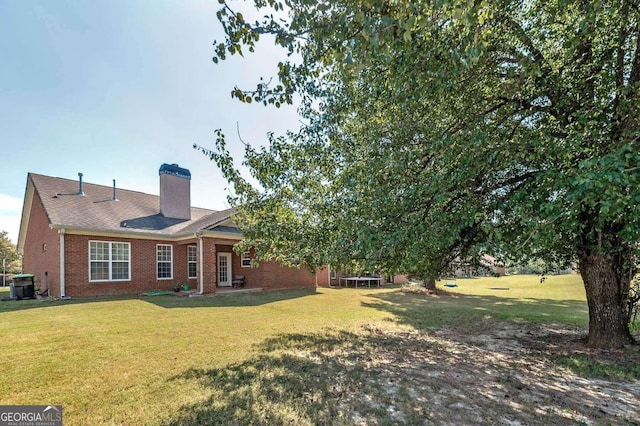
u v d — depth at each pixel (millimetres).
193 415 3262
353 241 4371
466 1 2473
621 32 4266
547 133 4316
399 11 2566
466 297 14977
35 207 14828
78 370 4477
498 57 4609
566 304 12398
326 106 5633
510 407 3469
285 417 3227
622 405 3537
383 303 12062
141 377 4238
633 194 2957
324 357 5191
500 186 4723
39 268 14000
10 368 4543
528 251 3717
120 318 8117
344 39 2818
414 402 3582
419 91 3691
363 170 4777
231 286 16703
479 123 4621
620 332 5594
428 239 3967
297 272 16969
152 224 14914
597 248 5008
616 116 4164
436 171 4430
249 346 5738
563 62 4867
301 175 6078
